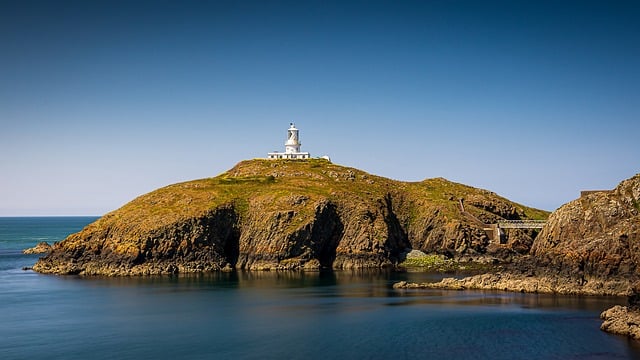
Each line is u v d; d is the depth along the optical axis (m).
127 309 136.25
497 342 102.00
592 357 92.44
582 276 150.75
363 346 101.00
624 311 111.75
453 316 122.81
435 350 98.06
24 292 163.88
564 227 167.62
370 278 192.38
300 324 117.88
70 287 173.88
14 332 113.88
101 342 106.06
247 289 167.88
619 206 158.50
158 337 109.06
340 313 128.25
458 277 191.25
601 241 148.88
